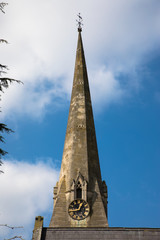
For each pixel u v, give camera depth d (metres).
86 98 55.22
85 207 42.03
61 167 48.19
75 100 54.78
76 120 51.88
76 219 40.97
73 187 43.84
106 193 45.59
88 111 53.72
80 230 36.81
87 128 51.09
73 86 57.75
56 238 35.88
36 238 35.44
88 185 44.31
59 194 44.03
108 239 35.69
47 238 35.88
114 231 36.53
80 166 46.25
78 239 35.78
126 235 36.00
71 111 53.94
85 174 45.34
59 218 41.28
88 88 57.28
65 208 42.50
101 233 36.41
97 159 48.50
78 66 60.53
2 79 22.50
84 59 62.16
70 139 49.94
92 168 46.56
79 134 50.06
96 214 41.50
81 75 58.69
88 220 40.84
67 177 45.62
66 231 36.69
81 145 48.72
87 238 35.91
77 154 47.62
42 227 36.81
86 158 47.22
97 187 44.47
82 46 64.56
